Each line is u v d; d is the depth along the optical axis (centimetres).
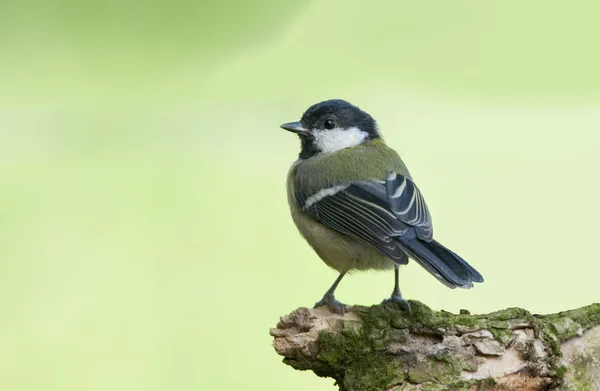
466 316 581
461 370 563
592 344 574
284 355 593
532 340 568
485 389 559
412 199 720
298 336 588
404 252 675
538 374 560
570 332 573
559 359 563
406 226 696
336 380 603
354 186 734
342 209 730
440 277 643
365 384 572
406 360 575
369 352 577
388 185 729
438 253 671
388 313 583
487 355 566
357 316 598
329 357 583
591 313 587
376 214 709
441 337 575
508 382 560
